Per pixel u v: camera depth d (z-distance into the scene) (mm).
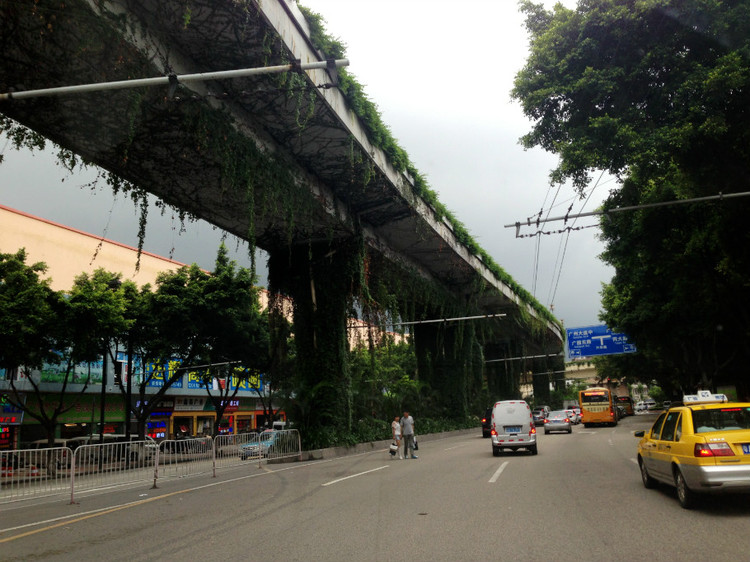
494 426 19328
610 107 15234
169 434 43125
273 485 13477
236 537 7285
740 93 13453
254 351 32500
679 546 6098
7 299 22500
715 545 6086
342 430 25828
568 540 6523
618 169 14805
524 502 9273
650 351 40969
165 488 14211
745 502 8461
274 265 26781
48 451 13055
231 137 15992
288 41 14734
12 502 12102
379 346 29031
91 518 9539
